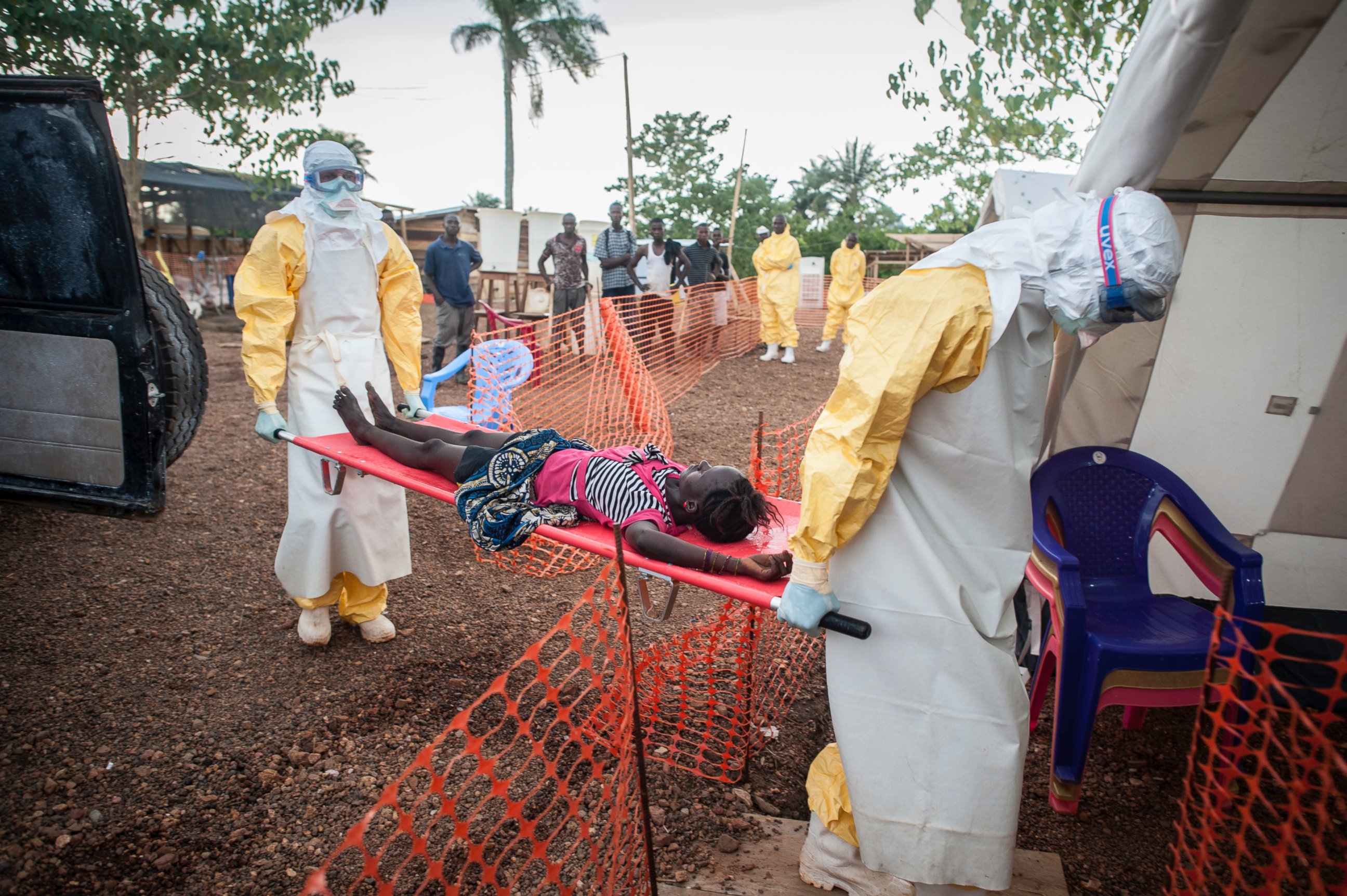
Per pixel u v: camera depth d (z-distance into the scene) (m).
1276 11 2.11
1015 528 2.01
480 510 3.00
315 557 3.54
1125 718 3.30
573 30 30.70
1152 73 1.82
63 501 3.37
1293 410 3.47
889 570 2.00
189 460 6.51
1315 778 2.87
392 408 3.95
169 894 2.41
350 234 3.52
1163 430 3.64
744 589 2.27
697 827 2.77
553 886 2.47
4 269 3.15
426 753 1.50
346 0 11.73
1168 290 1.77
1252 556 2.91
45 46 10.12
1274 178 3.03
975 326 1.80
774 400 9.67
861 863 2.39
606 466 2.92
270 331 3.36
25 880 2.41
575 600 4.46
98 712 3.21
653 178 37.69
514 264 16.39
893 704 2.03
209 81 11.37
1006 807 2.00
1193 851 2.64
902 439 1.97
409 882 2.49
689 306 11.97
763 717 3.40
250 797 2.82
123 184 3.04
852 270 13.51
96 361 3.20
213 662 3.64
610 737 3.10
